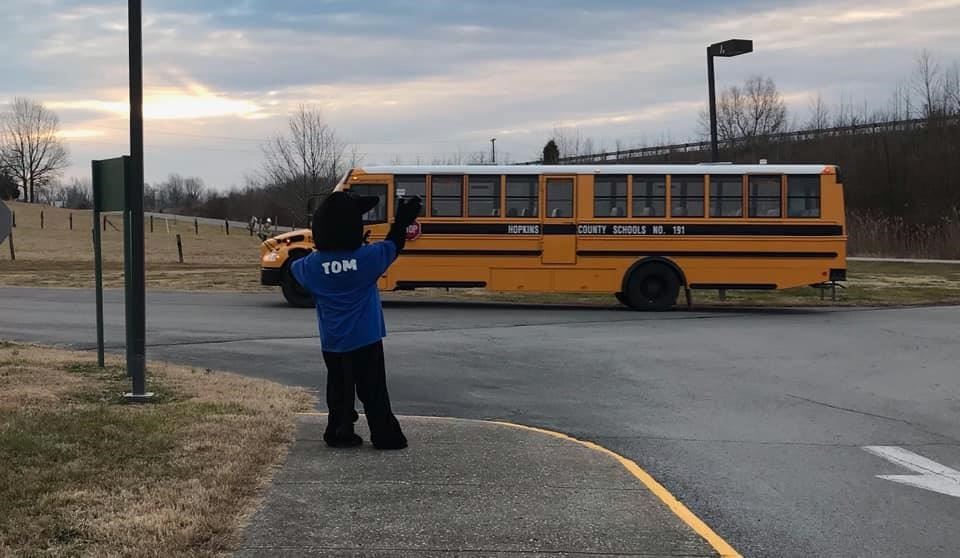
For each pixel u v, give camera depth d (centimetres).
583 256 1809
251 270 3031
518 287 1812
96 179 916
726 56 2436
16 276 2645
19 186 11006
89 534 431
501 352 1212
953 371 1085
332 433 636
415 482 550
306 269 629
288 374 1006
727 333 1448
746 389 959
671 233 1808
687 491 571
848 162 6594
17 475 518
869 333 1462
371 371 626
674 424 781
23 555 403
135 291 769
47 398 748
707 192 1809
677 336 1402
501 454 626
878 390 957
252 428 659
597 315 1736
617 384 983
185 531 438
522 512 495
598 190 1809
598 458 621
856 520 514
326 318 627
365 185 1811
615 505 512
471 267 1808
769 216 1809
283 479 549
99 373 897
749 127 7344
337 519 475
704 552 440
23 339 1270
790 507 538
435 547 438
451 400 881
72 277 2622
